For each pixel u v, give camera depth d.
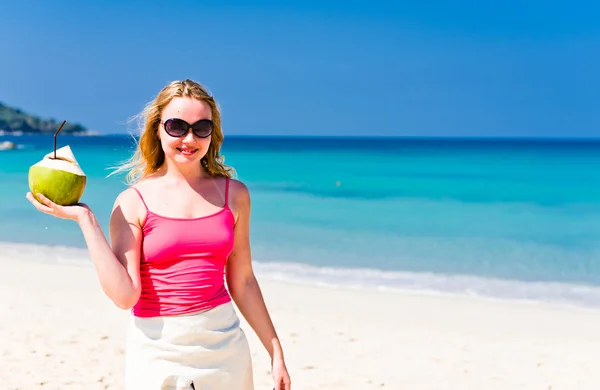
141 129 3.12
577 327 8.35
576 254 13.87
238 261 3.19
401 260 13.12
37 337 7.23
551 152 71.44
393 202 23.81
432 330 8.08
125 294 2.66
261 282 10.77
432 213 20.72
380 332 7.92
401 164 46.75
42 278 10.63
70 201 2.73
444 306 9.34
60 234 15.51
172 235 2.83
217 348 2.85
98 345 6.99
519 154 65.31
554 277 11.61
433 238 15.91
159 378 2.78
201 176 3.06
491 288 10.66
